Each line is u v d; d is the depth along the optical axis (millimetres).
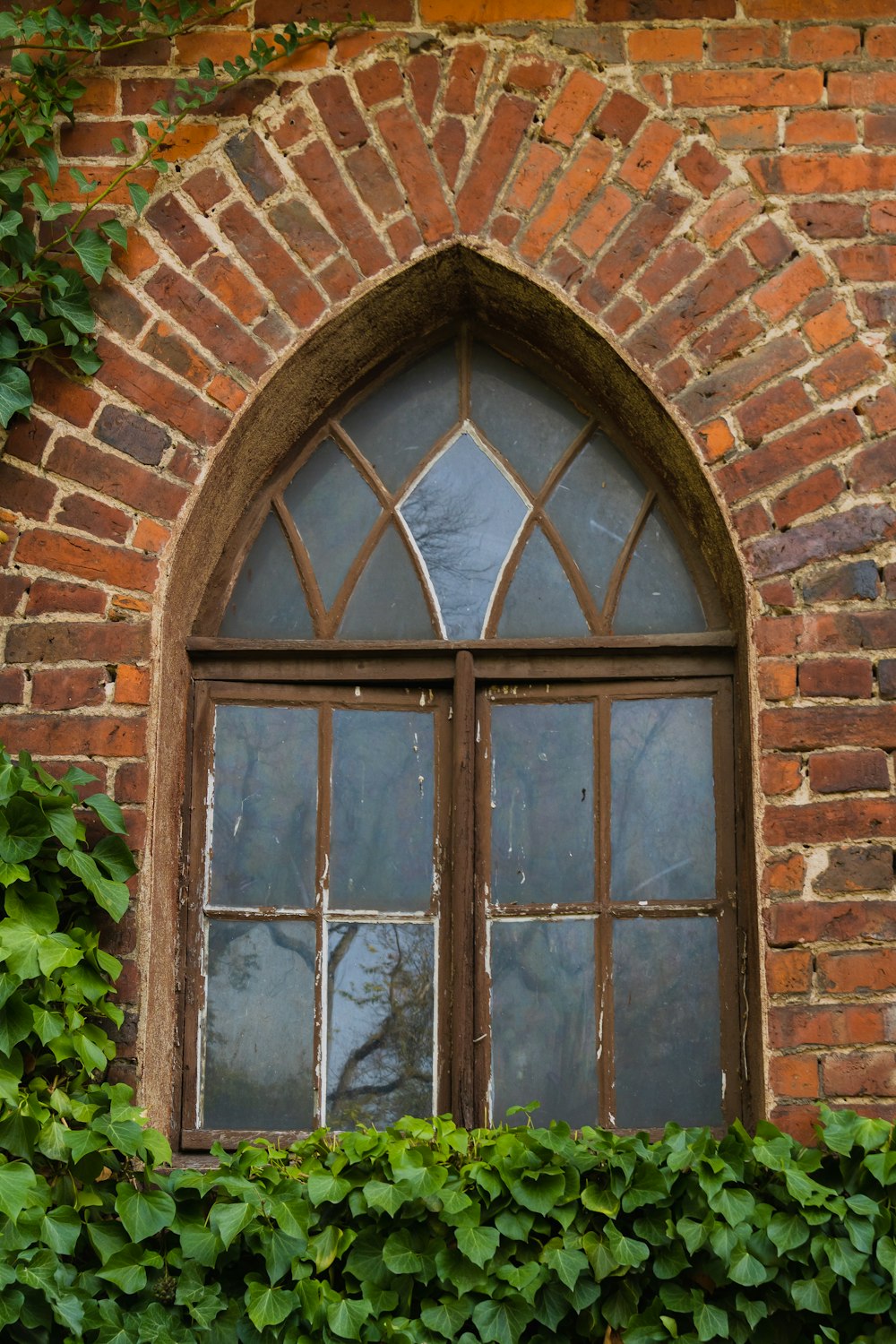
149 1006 2783
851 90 2980
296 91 3027
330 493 3189
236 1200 2584
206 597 3139
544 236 2975
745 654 2895
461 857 2959
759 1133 2602
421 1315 2520
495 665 3041
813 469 2879
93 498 2936
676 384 2926
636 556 3123
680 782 2998
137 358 2975
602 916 2961
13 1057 2580
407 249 2982
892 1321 2496
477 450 3191
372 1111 2926
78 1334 2418
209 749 3041
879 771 2773
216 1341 2506
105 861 2730
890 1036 2693
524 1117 2896
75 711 2861
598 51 3012
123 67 3047
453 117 3010
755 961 2787
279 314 2984
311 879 3006
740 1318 2545
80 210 2998
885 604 2828
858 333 2910
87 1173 2570
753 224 2949
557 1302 2531
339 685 3072
